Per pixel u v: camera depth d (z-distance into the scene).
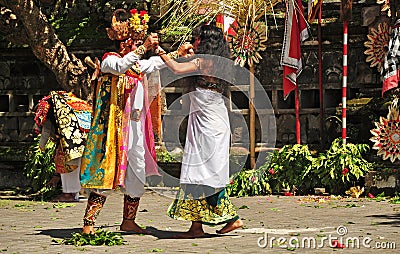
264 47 16.55
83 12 18.14
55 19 18.27
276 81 17.39
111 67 9.95
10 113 18.66
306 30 16.19
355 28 16.67
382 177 15.53
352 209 13.46
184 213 10.09
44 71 18.53
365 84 16.67
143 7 17.55
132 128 10.09
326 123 16.92
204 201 10.11
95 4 18.02
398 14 15.54
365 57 16.69
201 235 10.21
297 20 16.19
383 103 16.00
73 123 14.68
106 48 17.67
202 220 10.08
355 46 16.80
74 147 14.64
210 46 10.04
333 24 16.84
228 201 10.26
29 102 18.61
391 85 15.37
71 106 14.82
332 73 17.00
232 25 16.39
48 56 16.44
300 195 16.17
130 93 10.07
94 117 10.09
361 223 11.51
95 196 10.05
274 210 13.44
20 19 16.42
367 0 16.39
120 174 9.91
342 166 15.69
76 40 17.80
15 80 18.69
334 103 17.20
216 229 11.02
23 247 9.48
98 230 10.12
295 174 16.20
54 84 18.48
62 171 15.17
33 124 18.50
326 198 15.34
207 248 9.25
